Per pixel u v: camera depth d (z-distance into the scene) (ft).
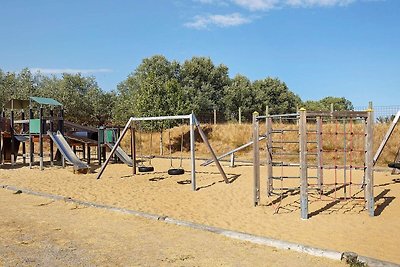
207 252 16.53
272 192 31.55
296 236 19.76
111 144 59.67
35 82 132.98
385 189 32.89
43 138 58.80
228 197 31.09
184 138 81.71
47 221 22.50
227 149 74.43
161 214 25.34
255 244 17.66
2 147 58.34
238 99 155.63
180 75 155.53
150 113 79.87
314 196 30.53
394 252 17.03
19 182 40.52
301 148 23.53
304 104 202.80
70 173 48.24
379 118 61.41
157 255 16.17
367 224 21.99
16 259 15.80
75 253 16.56
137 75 154.81
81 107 130.52
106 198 31.22
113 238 18.84
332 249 17.47
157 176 44.68
